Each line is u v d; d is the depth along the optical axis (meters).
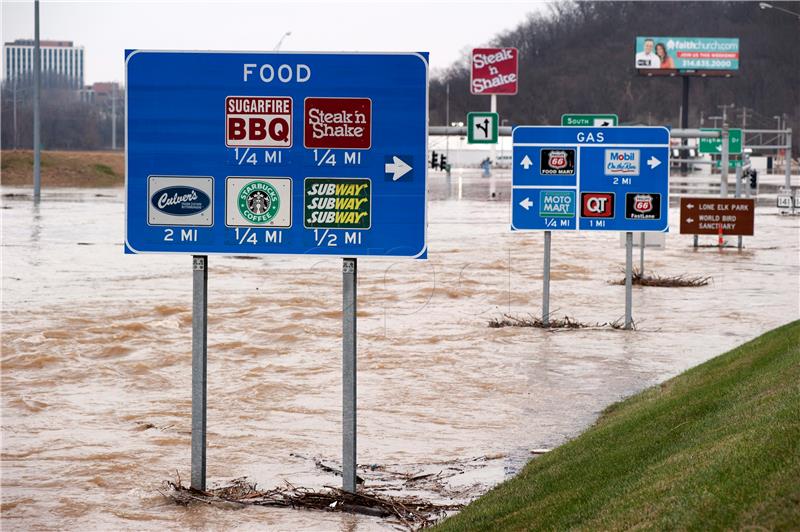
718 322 54.25
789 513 14.78
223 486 26.62
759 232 120.38
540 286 70.31
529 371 41.47
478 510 22.19
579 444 26.41
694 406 25.88
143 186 24.64
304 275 75.88
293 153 24.31
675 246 102.06
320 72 24.19
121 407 36.03
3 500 25.53
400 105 24.06
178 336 49.72
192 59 24.44
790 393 22.02
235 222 24.50
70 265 80.81
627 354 44.97
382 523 23.47
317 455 29.83
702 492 16.53
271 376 40.97
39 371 42.00
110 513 24.58
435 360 43.81
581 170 48.94
